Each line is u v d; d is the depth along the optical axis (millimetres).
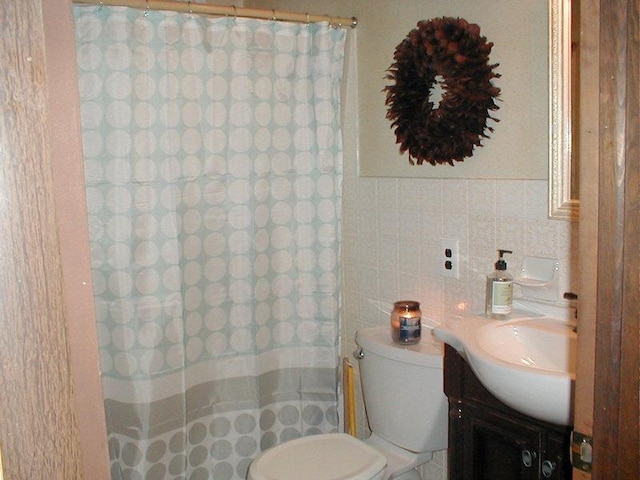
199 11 2076
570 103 1599
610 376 766
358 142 2383
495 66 1797
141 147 2059
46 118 505
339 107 2371
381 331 2127
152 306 2141
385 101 2205
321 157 2355
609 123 730
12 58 479
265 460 1939
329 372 2494
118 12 1962
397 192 2213
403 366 1921
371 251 2369
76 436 552
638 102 700
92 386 612
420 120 2031
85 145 2004
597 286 770
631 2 696
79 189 585
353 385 2500
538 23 1668
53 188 519
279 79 2260
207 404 2361
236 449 2432
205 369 2328
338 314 2490
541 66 1672
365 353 2070
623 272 734
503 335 1646
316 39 2279
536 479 1466
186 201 2170
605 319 762
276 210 2348
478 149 1892
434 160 2021
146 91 2041
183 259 2197
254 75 2217
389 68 2154
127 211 2070
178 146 2119
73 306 588
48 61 558
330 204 2396
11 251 486
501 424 1564
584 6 754
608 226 745
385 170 2266
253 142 2252
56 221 522
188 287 2227
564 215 1637
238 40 2168
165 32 2043
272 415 2480
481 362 1398
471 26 1826
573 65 1585
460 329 1637
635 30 696
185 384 2246
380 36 2211
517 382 1308
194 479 2359
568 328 1596
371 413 2094
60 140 569
